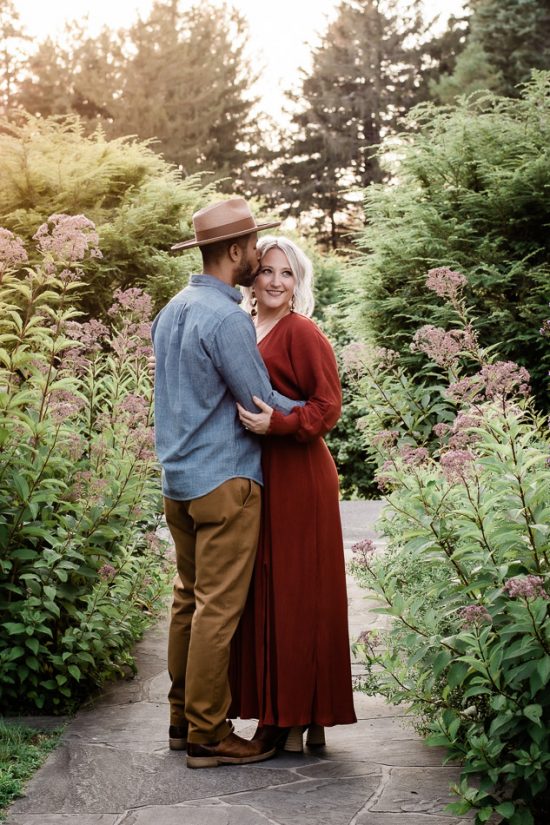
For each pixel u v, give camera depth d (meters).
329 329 11.93
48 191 8.22
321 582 3.17
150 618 4.83
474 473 2.76
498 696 2.55
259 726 3.21
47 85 29.52
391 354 4.21
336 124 32.69
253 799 2.80
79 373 4.41
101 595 3.66
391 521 4.04
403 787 2.88
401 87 32.47
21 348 3.70
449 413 4.10
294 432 3.07
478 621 2.52
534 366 6.88
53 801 2.81
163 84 29.94
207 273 3.17
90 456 3.95
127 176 8.84
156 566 4.71
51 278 3.72
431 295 7.04
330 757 3.15
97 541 3.74
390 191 7.66
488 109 7.82
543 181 6.94
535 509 2.63
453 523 2.88
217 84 30.70
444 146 7.46
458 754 2.75
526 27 24.27
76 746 3.25
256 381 3.03
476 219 7.07
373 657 3.30
